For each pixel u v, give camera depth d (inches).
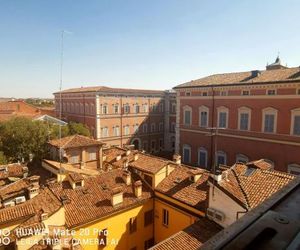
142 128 2439.7
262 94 1352.1
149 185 900.6
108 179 895.7
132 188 876.6
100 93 2091.5
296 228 74.6
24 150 1355.8
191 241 604.4
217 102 1574.8
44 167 1155.9
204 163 1679.4
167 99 2630.4
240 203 602.2
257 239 69.2
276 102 1294.3
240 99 1454.2
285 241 68.2
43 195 750.5
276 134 1302.9
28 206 682.8
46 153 1375.5
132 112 2338.8
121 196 788.0
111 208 762.8
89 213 728.3
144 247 856.3
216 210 665.0
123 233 789.2
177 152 1861.5
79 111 2327.8
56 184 826.8
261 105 1358.3
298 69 1353.3
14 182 878.4
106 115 2151.8
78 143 1266.0
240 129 1464.1
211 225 658.2
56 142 1290.6
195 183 836.6
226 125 1534.2
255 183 674.8
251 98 1401.3
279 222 77.6
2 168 1015.0
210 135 1624.0
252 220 81.2
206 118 1648.6
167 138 2657.5
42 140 1391.5
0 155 1227.9
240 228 76.4
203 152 1680.6
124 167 997.8
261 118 1363.2
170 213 816.3
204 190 791.1
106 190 840.3
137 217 823.7
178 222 788.6
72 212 718.5
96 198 796.6
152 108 2518.5
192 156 1759.4
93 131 2151.8
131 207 800.3
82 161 1261.1
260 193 631.8
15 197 800.3
